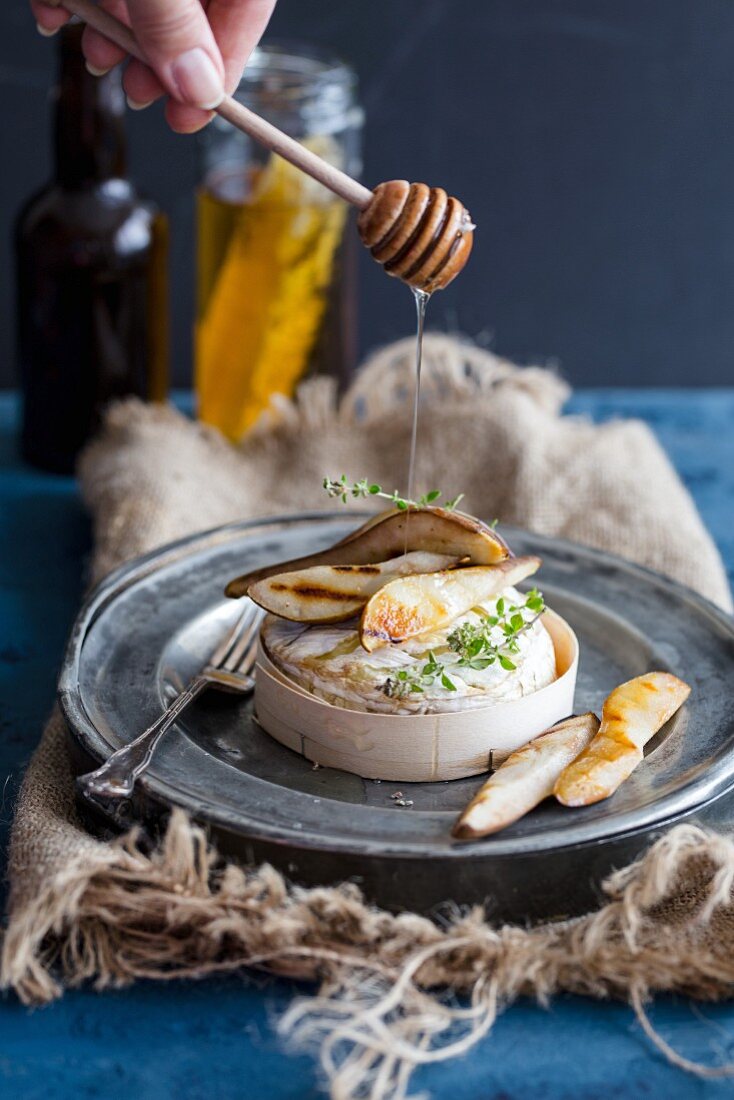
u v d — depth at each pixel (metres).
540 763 0.58
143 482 0.83
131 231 0.89
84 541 0.86
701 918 0.55
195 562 0.72
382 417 0.91
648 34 1.05
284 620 0.63
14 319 1.08
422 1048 0.52
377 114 1.06
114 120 0.88
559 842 0.54
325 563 0.63
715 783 0.58
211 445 0.90
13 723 0.69
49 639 0.76
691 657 0.67
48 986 0.55
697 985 0.55
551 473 0.85
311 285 0.89
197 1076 0.53
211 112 0.68
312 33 1.03
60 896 0.54
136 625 0.68
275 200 0.87
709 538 0.83
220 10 0.69
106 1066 0.53
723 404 1.09
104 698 0.63
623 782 0.59
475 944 0.54
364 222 0.61
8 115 1.03
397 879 0.54
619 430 0.91
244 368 0.91
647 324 1.14
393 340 1.13
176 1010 0.55
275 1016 0.55
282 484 0.88
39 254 0.89
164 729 0.60
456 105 1.06
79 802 0.59
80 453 0.92
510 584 0.61
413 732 0.59
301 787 0.60
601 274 1.12
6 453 0.97
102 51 0.70
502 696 0.60
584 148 1.08
